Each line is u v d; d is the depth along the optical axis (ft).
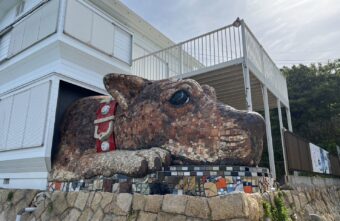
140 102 13.14
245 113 10.91
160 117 12.17
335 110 53.78
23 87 18.93
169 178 10.40
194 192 9.88
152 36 34.81
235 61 19.75
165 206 9.36
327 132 52.39
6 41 22.70
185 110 11.87
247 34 20.80
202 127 11.15
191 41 22.74
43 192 14.40
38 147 15.93
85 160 13.25
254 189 9.99
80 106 16.72
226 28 20.71
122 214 10.21
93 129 14.56
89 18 20.08
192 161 10.90
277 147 46.55
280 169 42.39
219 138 10.66
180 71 23.35
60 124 16.84
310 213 17.54
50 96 16.55
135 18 31.27
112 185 11.39
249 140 10.36
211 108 11.52
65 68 17.83
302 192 19.45
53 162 15.46
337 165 38.96
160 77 28.68
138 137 12.53
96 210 11.11
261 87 25.43
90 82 19.53
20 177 17.34
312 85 59.47
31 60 19.30
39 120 16.47
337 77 58.85
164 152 11.27
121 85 13.75
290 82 61.21
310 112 54.54
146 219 9.50
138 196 10.20
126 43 23.76
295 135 24.38
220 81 23.91
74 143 15.06
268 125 23.47
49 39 18.03
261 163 44.57
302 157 24.71
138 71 28.55
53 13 18.43
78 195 12.26
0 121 19.95
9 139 18.38
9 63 21.29
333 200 27.76
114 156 12.05
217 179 9.87
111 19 22.40
